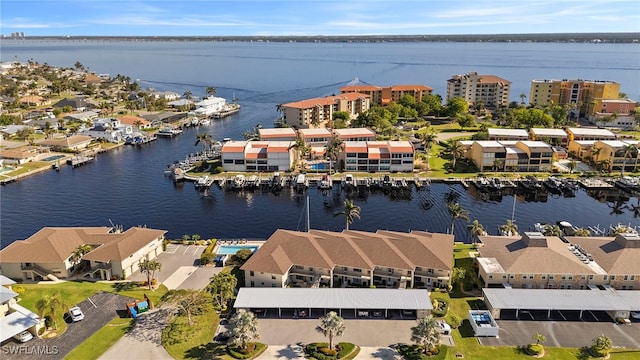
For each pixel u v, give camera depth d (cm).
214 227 13525
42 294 9125
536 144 18562
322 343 7594
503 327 8119
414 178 17425
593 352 7406
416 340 7238
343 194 16325
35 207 15150
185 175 18125
